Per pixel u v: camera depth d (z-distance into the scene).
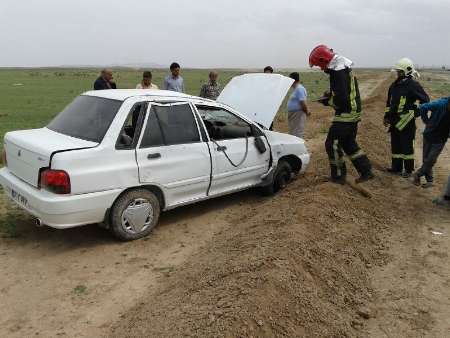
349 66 7.36
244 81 8.77
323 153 11.33
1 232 6.22
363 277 5.38
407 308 4.79
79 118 6.20
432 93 35.72
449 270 5.63
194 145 6.63
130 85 45.81
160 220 6.99
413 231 6.79
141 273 5.29
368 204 7.42
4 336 4.08
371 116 17.86
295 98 10.20
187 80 64.56
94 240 6.11
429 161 8.49
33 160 5.56
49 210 5.29
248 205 7.81
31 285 4.93
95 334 4.14
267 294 4.23
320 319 4.29
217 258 5.33
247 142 7.55
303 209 6.52
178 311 4.12
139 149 5.96
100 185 5.56
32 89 43.69
